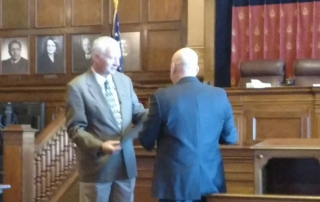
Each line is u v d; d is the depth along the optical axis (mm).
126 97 3117
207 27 7637
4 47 8594
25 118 7285
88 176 2969
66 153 5051
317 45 7160
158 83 7934
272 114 5820
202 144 2740
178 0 7883
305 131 5703
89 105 2986
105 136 2992
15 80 8516
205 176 2732
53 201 4801
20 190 4434
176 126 2736
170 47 7895
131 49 8062
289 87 5719
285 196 2711
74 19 8336
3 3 8609
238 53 7473
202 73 7684
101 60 2996
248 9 7457
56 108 7488
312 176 3471
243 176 4449
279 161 3529
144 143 2834
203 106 2766
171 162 2725
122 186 3018
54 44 8398
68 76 8336
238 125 5926
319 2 7168
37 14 8484
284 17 7312
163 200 2756
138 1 8062
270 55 7352
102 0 8211
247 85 6203
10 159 4457
